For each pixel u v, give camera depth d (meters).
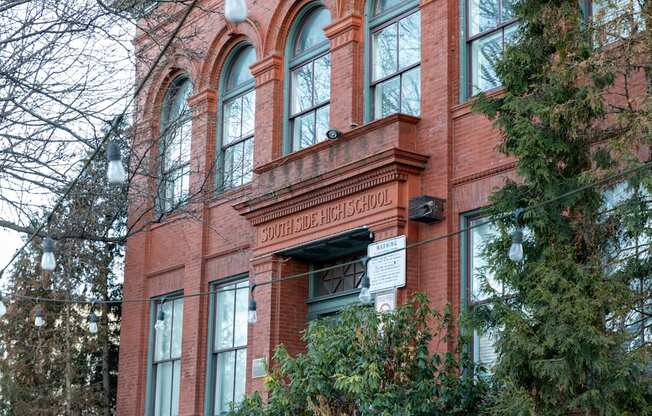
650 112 12.13
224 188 21.78
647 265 12.30
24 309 27.66
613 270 12.62
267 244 20.11
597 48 13.12
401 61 18.92
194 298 22.84
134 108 22.31
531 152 12.85
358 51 19.59
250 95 22.81
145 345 24.59
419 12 18.66
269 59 21.64
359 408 14.08
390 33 19.25
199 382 22.41
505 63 13.68
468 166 16.98
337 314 19.44
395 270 17.20
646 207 12.27
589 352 12.09
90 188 19.17
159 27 17.30
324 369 14.12
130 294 25.20
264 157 21.38
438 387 14.08
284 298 19.98
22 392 27.12
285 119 21.42
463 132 17.22
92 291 28.05
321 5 21.09
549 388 12.51
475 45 17.61
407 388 14.01
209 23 23.50
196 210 20.94
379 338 14.32
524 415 12.38
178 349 23.70
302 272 20.30
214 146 23.30
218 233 21.41
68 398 26.22
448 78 17.56
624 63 12.60
